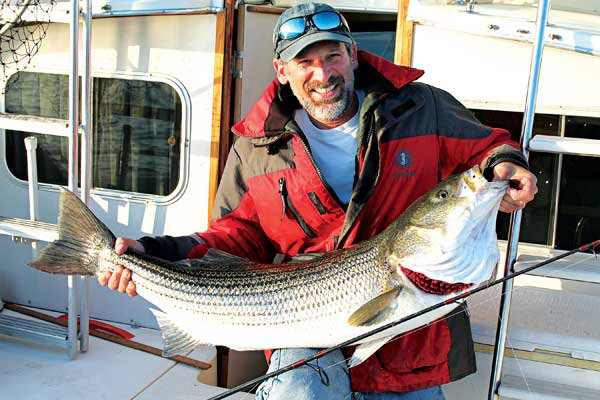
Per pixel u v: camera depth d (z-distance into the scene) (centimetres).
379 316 102
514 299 130
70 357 141
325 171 121
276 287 109
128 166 155
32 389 130
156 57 150
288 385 108
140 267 116
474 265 100
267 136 118
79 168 157
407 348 112
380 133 112
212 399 103
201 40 148
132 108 153
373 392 114
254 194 122
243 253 124
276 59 119
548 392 113
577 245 133
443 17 132
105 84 154
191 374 139
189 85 149
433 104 116
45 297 162
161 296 115
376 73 116
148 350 146
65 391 130
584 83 130
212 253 116
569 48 124
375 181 112
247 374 158
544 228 134
